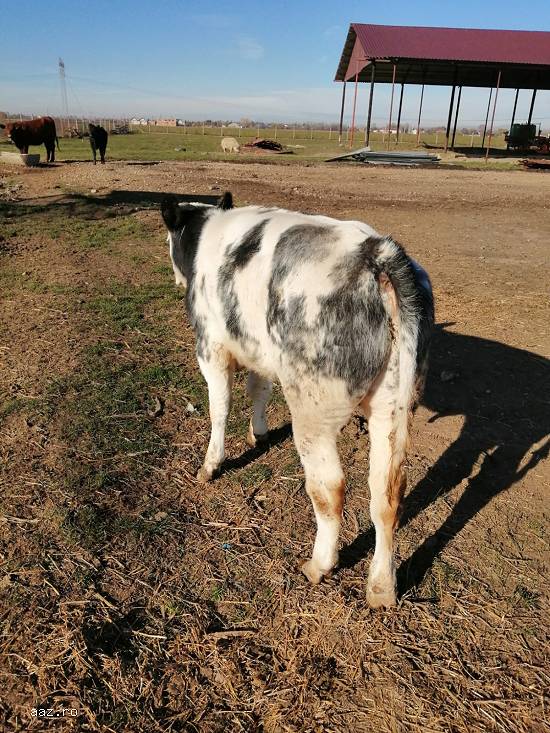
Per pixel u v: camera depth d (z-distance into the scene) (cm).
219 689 274
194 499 400
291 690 273
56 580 328
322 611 315
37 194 1566
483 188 1892
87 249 1012
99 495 396
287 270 291
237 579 335
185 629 304
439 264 957
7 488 398
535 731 257
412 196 1666
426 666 286
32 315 708
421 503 398
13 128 2369
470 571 341
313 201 1516
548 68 3369
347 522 381
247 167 2375
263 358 332
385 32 3581
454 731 257
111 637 297
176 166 2336
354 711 264
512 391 548
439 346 644
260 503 397
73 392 526
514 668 285
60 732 254
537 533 370
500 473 430
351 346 271
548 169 2722
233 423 492
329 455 301
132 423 482
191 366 587
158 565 342
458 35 3647
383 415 285
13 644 289
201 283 362
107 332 660
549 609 317
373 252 272
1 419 481
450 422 499
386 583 311
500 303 770
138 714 262
